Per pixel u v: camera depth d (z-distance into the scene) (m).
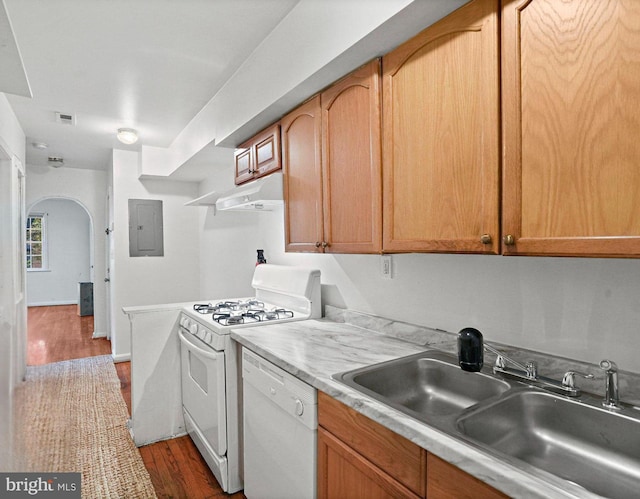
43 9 1.79
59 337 5.55
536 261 1.36
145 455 2.43
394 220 1.42
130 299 4.56
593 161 0.88
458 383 1.46
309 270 2.34
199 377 2.32
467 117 1.15
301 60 1.74
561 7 0.93
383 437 1.10
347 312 2.19
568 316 1.27
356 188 1.59
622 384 1.13
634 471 1.00
